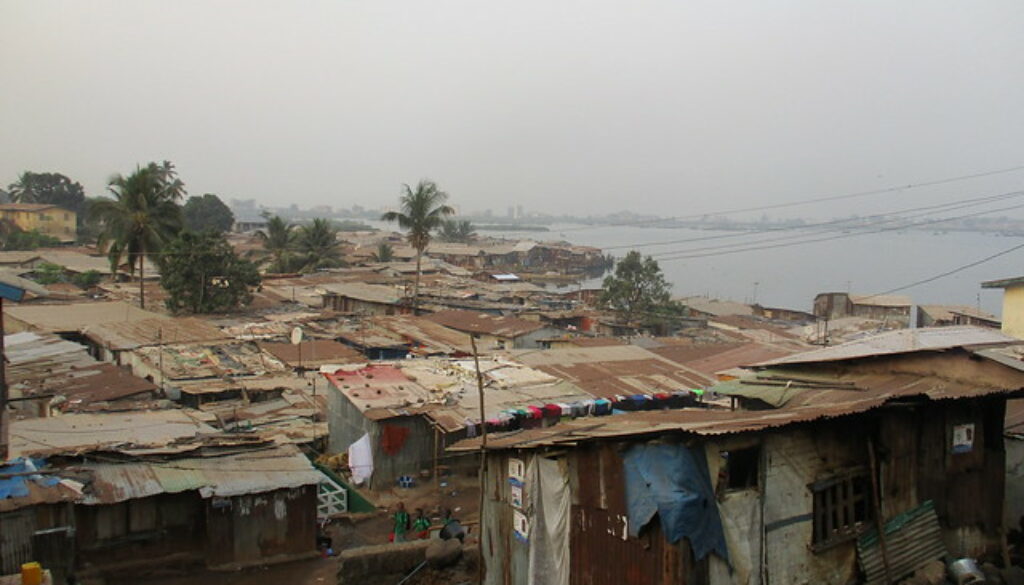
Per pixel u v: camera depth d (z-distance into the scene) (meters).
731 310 67.50
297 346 37.53
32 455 17.11
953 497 13.87
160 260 53.00
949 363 14.39
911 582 12.70
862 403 12.27
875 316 58.88
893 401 12.62
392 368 28.36
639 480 11.37
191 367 32.06
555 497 12.87
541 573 13.12
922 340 15.31
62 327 39.25
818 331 48.88
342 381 26.03
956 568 12.80
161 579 16.88
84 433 19.72
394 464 23.31
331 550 18.91
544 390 26.55
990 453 14.28
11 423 20.72
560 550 12.76
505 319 47.47
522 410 23.84
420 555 17.12
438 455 23.91
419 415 23.48
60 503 15.29
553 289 93.75
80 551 16.56
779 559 11.97
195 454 18.75
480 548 15.09
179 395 28.83
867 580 12.62
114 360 36.41
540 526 13.16
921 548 13.30
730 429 10.71
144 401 26.39
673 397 27.23
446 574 16.80
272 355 35.78
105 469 17.19
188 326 40.66
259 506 17.94
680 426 11.30
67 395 25.91
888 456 13.16
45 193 101.25
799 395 15.15
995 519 14.29
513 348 42.09
